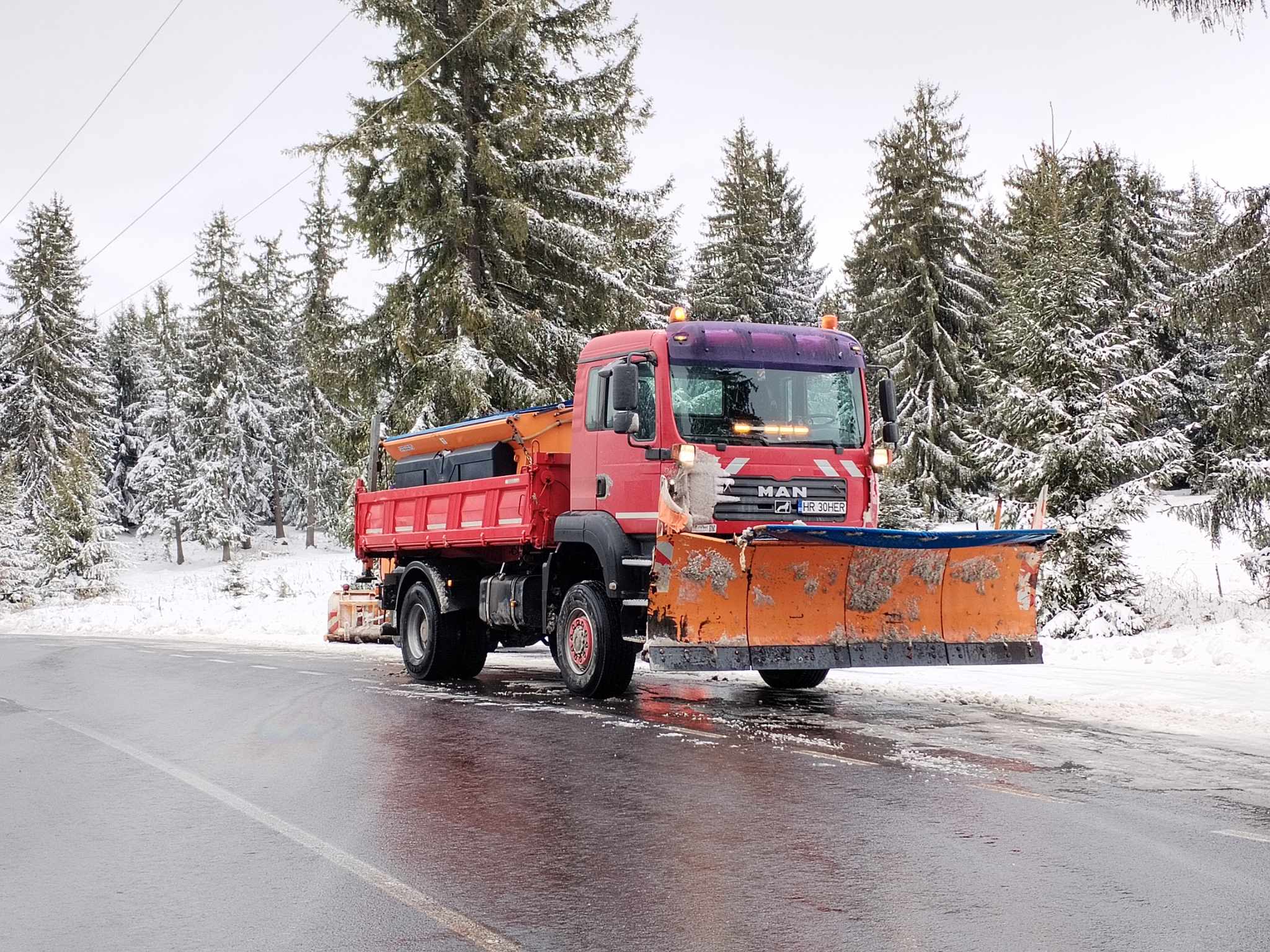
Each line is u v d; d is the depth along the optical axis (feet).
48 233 198.08
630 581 37.06
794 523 36.55
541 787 23.63
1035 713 34.09
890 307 124.98
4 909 15.98
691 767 25.54
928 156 125.39
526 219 84.33
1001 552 37.32
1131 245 131.34
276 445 244.42
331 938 14.56
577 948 14.02
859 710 35.06
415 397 85.97
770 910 15.37
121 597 160.97
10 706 39.01
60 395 199.11
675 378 36.06
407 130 80.28
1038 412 61.26
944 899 15.76
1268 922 14.70
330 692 41.42
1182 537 96.89
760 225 158.40
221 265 226.79
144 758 28.12
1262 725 31.58
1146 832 19.44
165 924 15.21
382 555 55.42
